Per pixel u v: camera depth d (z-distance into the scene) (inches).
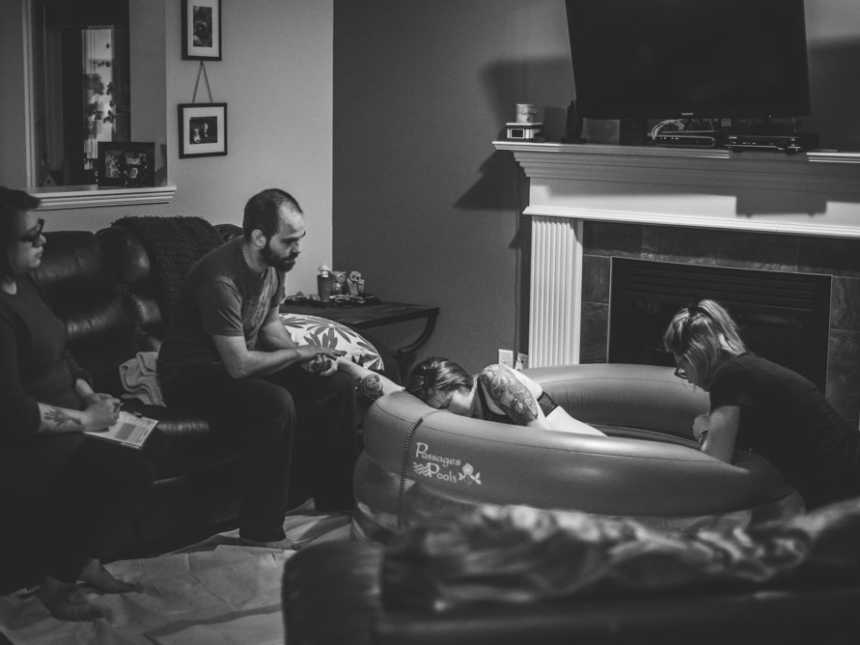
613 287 188.5
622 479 113.5
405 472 124.2
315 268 220.7
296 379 151.4
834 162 161.9
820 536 60.2
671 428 150.3
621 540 57.4
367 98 214.4
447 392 132.3
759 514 116.3
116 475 119.6
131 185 184.9
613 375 152.6
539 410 126.6
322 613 65.0
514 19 196.1
